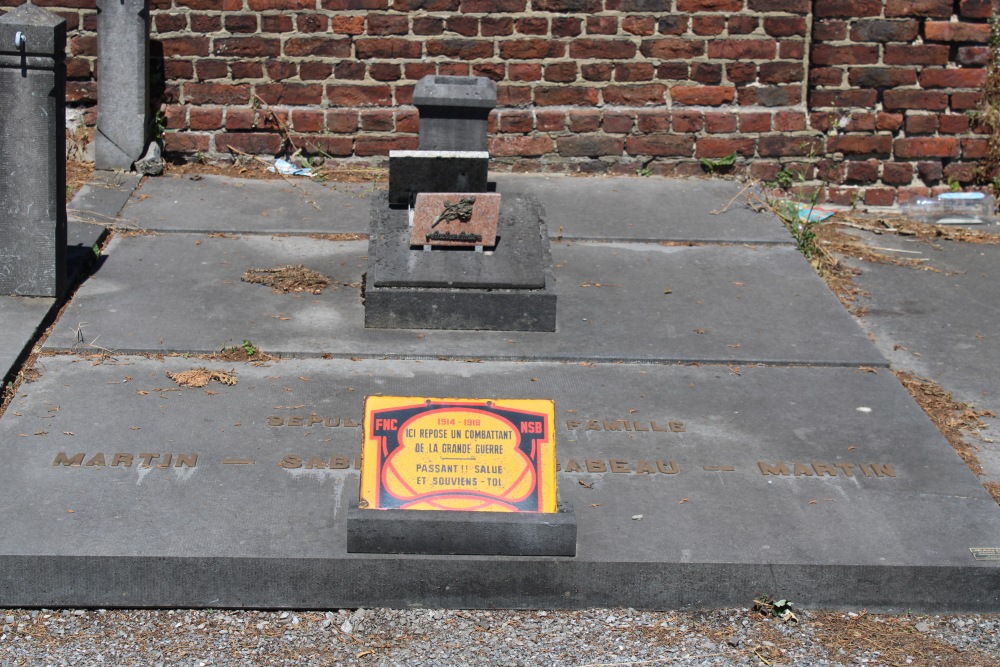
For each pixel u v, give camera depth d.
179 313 7.01
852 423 6.17
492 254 7.11
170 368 6.43
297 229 8.29
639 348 6.84
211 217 8.41
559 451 5.81
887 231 9.10
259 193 8.95
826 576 5.07
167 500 5.31
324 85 9.52
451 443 5.05
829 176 9.63
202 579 4.97
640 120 9.61
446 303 6.94
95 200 8.56
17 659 4.68
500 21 9.45
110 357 6.51
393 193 7.36
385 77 9.53
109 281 7.38
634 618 5.03
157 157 9.20
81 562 4.93
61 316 6.91
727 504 5.44
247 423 5.93
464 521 4.95
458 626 4.96
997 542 5.23
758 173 9.67
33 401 6.04
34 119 6.76
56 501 5.26
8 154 6.80
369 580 5.00
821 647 4.88
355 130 9.59
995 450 6.12
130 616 4.96
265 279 7.49
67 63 9.35
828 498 5.51
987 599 5.11
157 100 9.49
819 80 9.54
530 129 9.60
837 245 8.71
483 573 5.01
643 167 9.69
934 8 9.41
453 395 6.26
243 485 5.44
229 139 9.55
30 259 6.93
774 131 9.65
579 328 7.07
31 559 4.91
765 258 8.16
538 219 7.46
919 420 6.22
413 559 4.98
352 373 6.45
